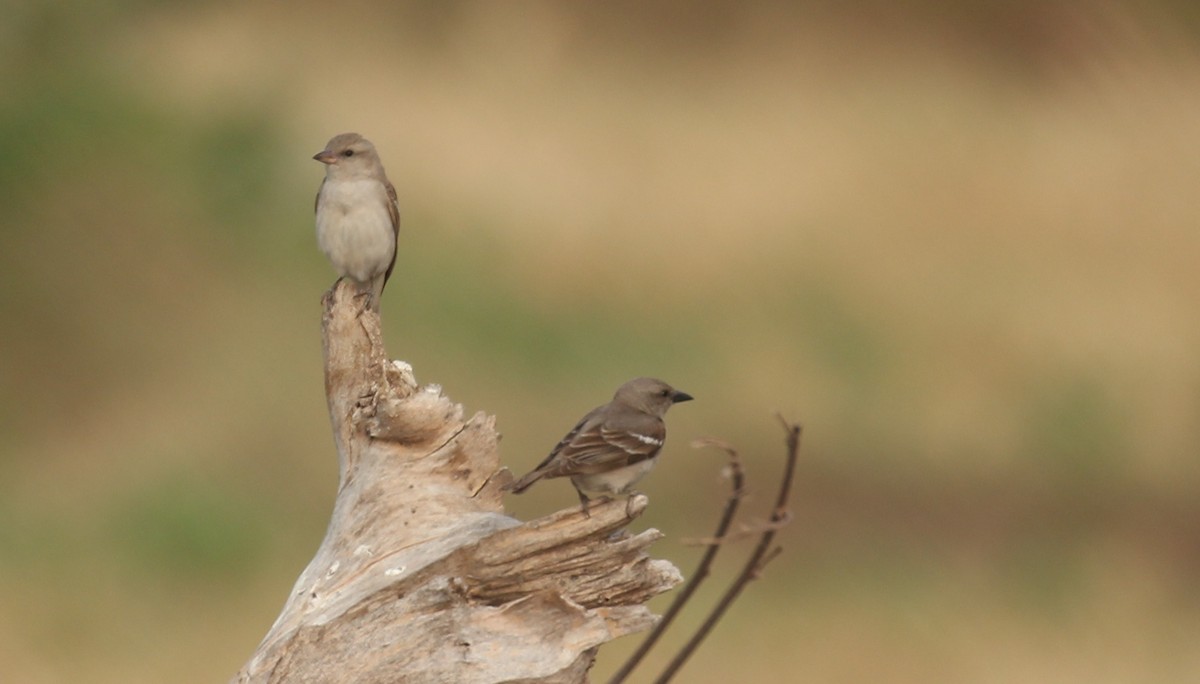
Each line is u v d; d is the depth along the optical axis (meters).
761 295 22.27
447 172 23.05
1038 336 21.75
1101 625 15.88
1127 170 25.03
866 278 22.48
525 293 21.56
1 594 14.20
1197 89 27.41
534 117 24.78
